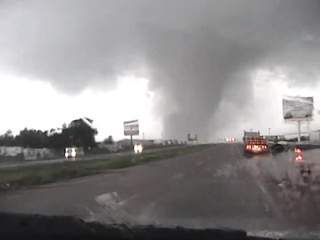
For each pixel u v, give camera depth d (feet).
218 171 115.03
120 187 85.25
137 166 159.02
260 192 69.36
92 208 57.06
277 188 73.82
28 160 257.34
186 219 45.21
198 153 244.83
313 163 123.85
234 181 87.76
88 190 82.28
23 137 379.55
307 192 67.41
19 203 64.03
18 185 102.83
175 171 122.01
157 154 256.32
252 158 168.76
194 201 61.26
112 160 205.77
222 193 69.46
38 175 126.00
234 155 200.03
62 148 364.38
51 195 75.87
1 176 125.29
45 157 296.71
